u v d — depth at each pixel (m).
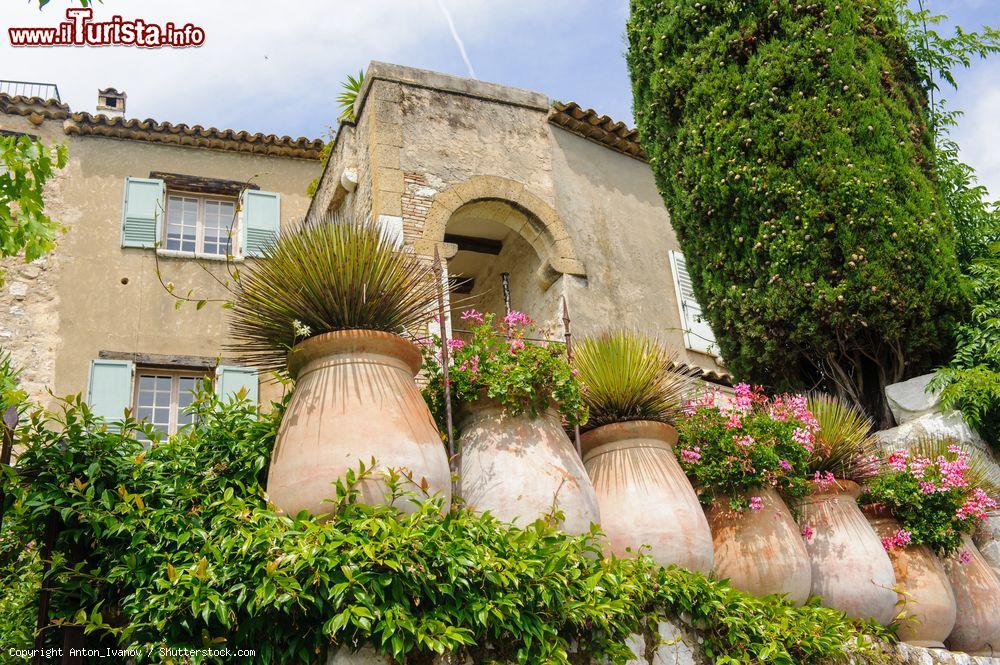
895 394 8.77
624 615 5.25
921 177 9.04
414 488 5.02
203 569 4.51
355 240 5.56
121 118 13.85
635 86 10.45
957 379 8.34
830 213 8.66
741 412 7.09
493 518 5.31
